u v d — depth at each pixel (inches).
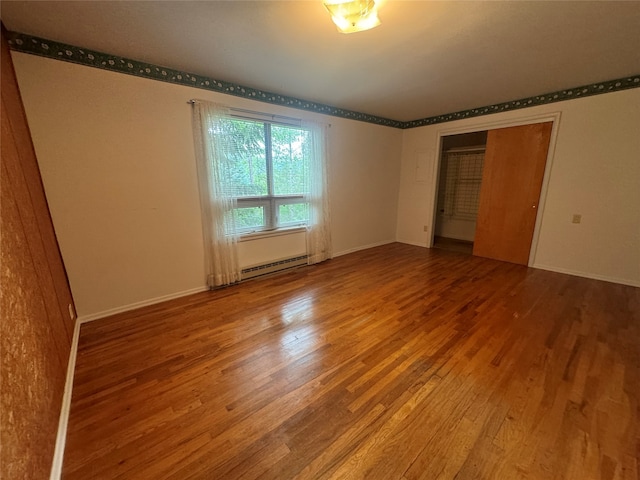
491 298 110.0
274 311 100.1
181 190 107.7
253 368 69.6
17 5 61.5
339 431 51.9
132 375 66.9
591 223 129.0
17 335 38.8
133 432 51.6
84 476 44.0
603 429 51.6
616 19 69.4
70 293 87.4
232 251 121.4
